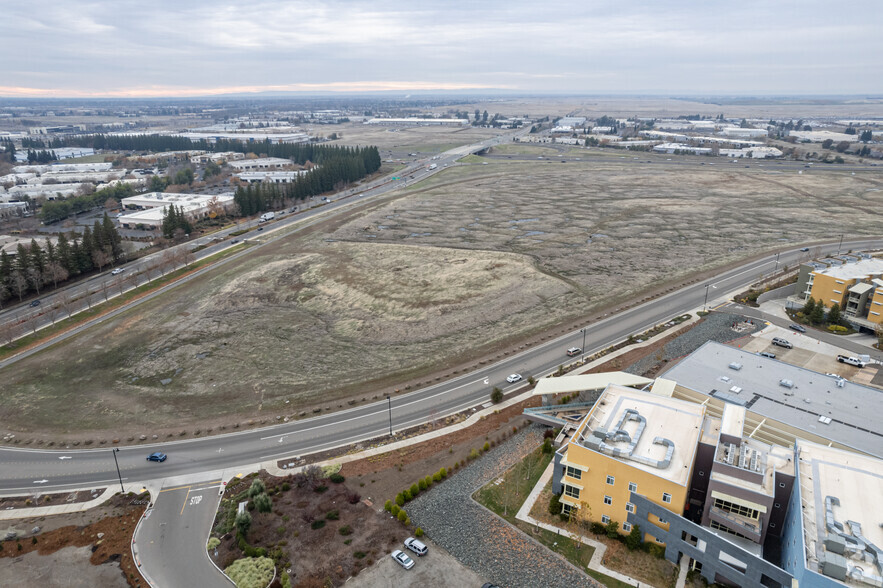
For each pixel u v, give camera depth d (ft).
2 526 243.60
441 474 263.08
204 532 236.84
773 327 416.46
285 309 483.51
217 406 340.39
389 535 228.63
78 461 289.33
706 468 230.48
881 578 162.71
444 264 577.43
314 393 350.43
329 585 203.51
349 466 276.41
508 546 220.84
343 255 613.52
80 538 234.99
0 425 325.21
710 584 199.82
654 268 554.87
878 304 397.60
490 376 361.71
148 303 502.38
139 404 345.31
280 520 239.71
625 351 385.50
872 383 333.01
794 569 180.34
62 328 454.81
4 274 506.07
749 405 275.18
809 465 215.72
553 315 451.53
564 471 240.32
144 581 210.79
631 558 213.25
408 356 394.93
